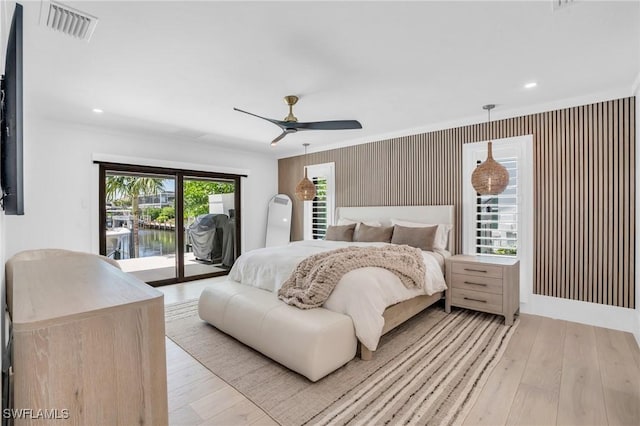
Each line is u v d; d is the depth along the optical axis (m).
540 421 1.84
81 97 3.33
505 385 2.21
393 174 4.95
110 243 4.67
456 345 2.87
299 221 6.39
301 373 2.27
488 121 4.02
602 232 3.28
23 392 0.82
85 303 0.97
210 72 2.75
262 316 2.63
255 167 6.52
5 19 1.65
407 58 2.52
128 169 4.80
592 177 3.33
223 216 6.05
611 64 2.63
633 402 2.01
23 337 0.82
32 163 3.98
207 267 5.82
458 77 2.88
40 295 1.06
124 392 0.96
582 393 2.11
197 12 1.92
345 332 2.43
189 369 2.46
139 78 2.87
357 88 3.12
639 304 2.93
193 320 3.55
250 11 1.91
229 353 2.74
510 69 2.72
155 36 2.18
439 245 4.11
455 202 4.32
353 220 5.30
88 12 1.90
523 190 3.77
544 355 2.66
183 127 4.54
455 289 3.73
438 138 4.47
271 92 3.21
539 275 3.67
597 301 3.31
